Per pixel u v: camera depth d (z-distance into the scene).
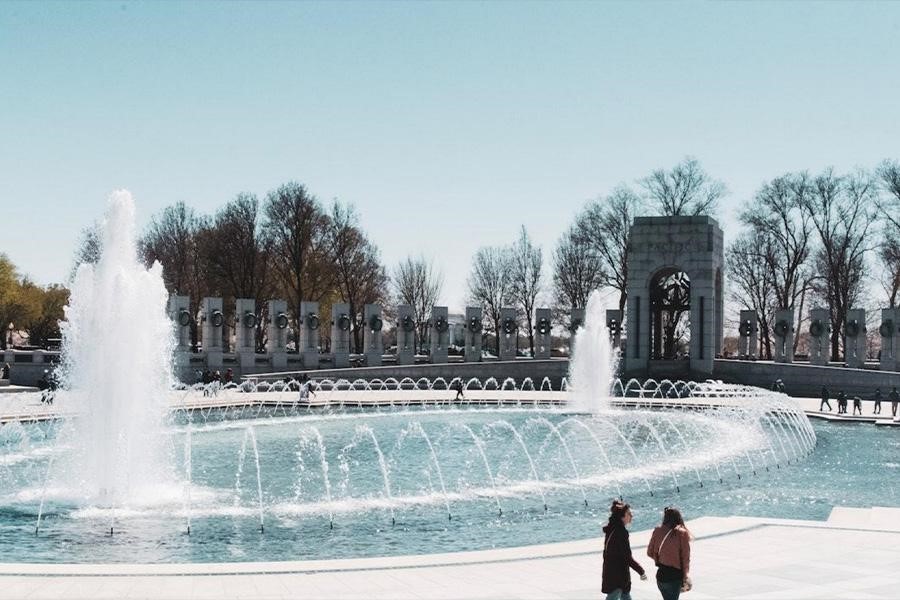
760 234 92.88
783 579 15.19
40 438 39.84
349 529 21.42
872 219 88.56
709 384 68.69
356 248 99.75
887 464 34.28
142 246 101.38
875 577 15.34
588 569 15.98
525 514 23.41
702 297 72.94
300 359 76.81
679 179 95.50
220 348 73.69
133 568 15.63
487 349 125.75
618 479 29.41
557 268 103.44
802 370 69.25
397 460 33.41
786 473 31.80
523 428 45.78
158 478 28.11
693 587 14.62
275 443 38.53
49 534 20.48
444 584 14.78
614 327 84.88
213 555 18.69
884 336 70.75
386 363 82.50
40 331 110.69
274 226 93.19
